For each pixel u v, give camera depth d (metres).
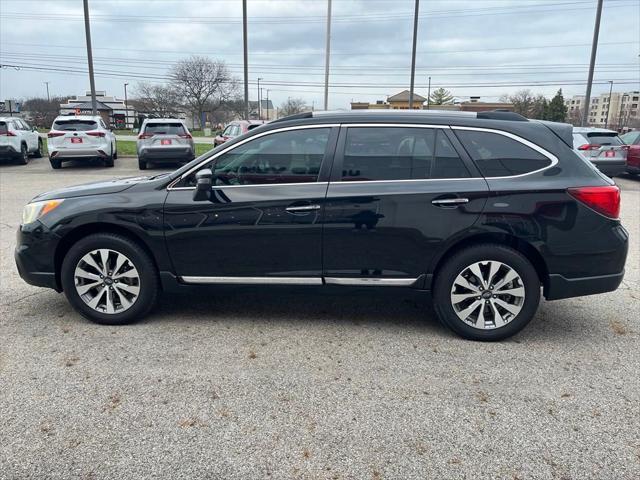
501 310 3.96
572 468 2.57
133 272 4.15
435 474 2.52
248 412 3.02
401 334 4.14
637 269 6.02
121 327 4.22
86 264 4.18
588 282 3.88
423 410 3.05
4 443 2.72
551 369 3.57
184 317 4.45
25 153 18.53
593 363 3.67
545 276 3.96
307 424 2.91
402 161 3.93
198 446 2.71
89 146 16.78
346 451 2.68
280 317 4.48
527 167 3.86
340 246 3.95
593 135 14.16
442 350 3.85
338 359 3.69
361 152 3.95
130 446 2.71
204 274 4.11
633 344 3.99
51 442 2.73
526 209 3.79
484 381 3.40
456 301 3.96
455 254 3.92
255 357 3.71
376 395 3.21
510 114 4.09
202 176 3.92
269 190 3.97
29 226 4.18
